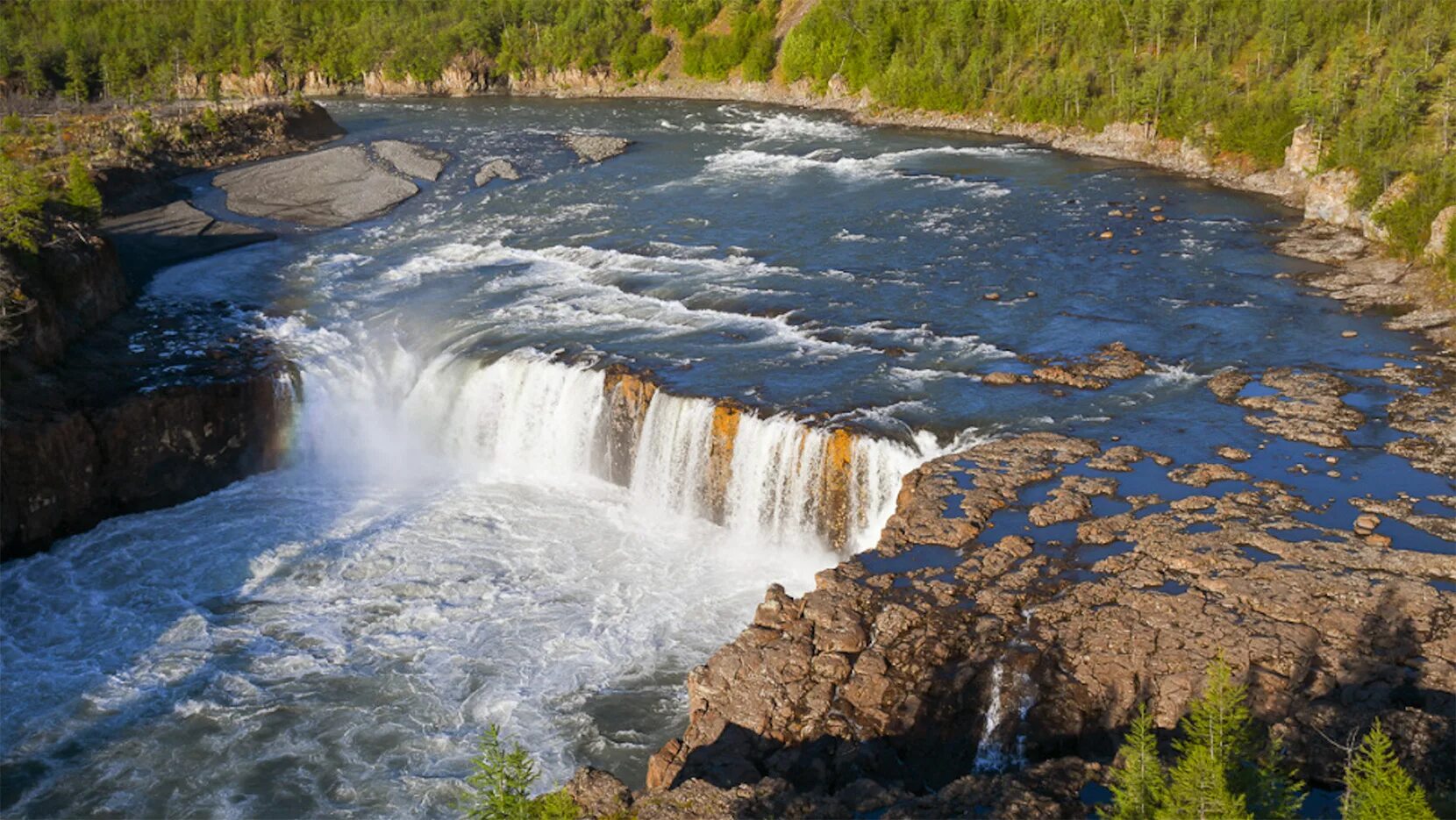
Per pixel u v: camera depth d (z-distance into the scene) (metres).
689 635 49.53
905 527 46.50
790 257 82.81
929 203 96.56
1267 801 29.11
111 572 54.75
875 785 34.56
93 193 76.12
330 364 67.50
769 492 56.06
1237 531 45.03
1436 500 47.34
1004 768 37.34
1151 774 29.33
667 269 81.00
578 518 59.41
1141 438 53.91
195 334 70.81
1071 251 82.38
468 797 35.59
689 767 36.91
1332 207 86.25
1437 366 60.94
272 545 56.91
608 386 61.41
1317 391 58.16
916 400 58.47
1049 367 61.91
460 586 53.31
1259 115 104.25
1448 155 80.50
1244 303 71.00
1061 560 43.75
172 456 61.06
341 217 98.44
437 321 73.06
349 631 50.28
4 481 54.62
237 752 43.56
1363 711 34.88
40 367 61.22
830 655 39.50
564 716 44.81
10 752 43.56
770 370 62.38
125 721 45.12
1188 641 38.59
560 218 95.62
